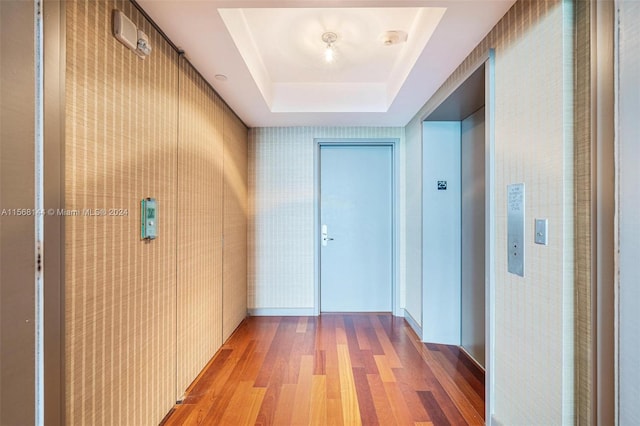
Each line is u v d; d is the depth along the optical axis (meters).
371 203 3.62
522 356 1.40
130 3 1.40
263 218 3.57
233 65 2.05
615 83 1.01
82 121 1.14
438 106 2.41
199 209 2.19
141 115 1.49
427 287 2.82
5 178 0.91
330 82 2.99
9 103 0.91
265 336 2.93
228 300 2.86
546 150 1.26
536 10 1.30
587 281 1.12
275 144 3.56
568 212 1.17
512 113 1.47
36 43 0.97
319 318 3.46
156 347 1.63
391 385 2.08
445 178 2.82
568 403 1.17
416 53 1.96
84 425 1.15
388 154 3.62
